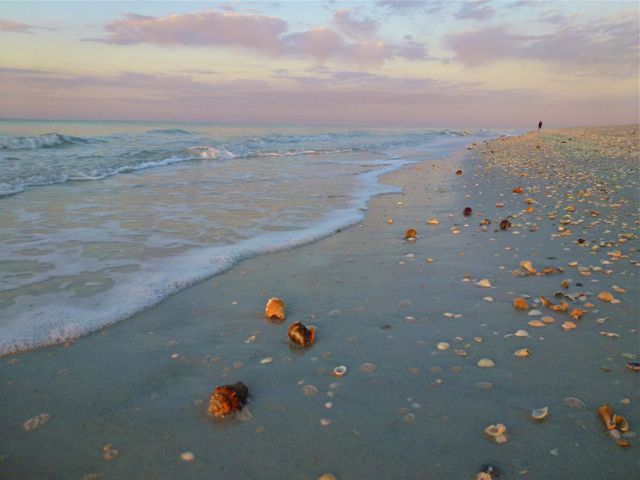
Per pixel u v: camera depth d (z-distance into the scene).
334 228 7.10
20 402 2.79
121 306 4.14
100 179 12.20
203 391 2.91
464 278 4.84
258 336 3.65
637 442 2.30
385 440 2.41
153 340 3.59
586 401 2.66
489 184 11.65
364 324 3.83
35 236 6.34
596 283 4.53
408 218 7.86
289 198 9.73
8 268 5.06
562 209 8.13
